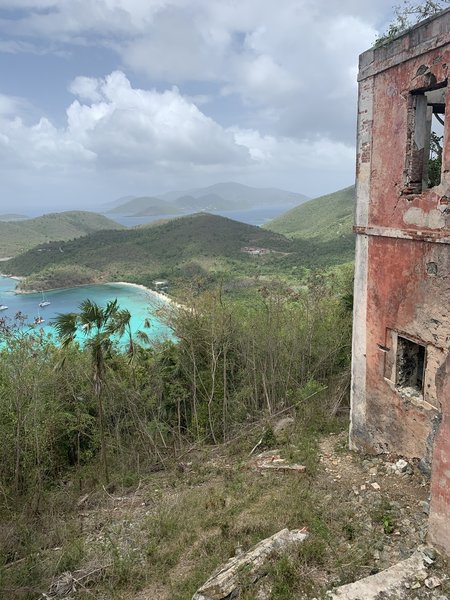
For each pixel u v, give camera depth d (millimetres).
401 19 7566
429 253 6977
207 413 15945
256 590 5754
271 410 15672
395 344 8031
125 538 8469
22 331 13258
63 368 14477
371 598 5289
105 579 7203
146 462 13680
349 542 6648
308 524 7262
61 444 14211
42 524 10086
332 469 9109
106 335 12336
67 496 11500
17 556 8602
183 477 11477
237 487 9430
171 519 8656
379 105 7805
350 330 17422
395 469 8156
